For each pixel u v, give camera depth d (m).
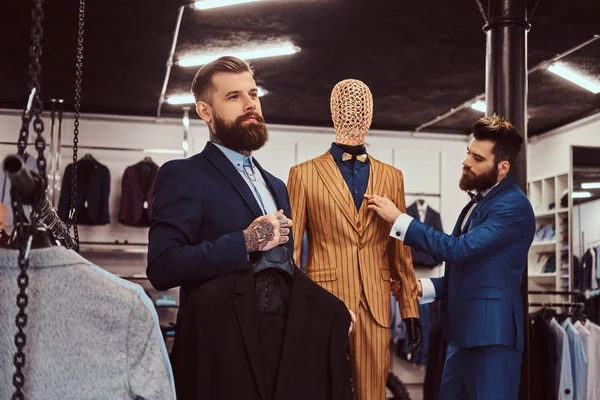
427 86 7.69
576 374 5.87
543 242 7.77
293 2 5.45
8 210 7.20
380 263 2.73
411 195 9.59
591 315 7.20
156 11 5.63
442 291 3.28
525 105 4.48
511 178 3.21
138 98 8.24
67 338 1.43
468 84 7.57
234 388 1.88
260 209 2.11
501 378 3.02
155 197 2.06
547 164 9.52
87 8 5.55
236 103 2.12
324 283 2.63
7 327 1.41
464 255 2.92
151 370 1.49
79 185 8.30
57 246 1.48
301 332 1.96
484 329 3.00
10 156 1.26
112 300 1.47
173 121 9.00
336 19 5.80
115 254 8.73
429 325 8.56
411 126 9.61
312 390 1.96
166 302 8.23
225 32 6.11
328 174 2.69
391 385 5.78
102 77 7.43
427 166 9.67
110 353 1.46
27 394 1.39
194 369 1.86
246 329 1.91
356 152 2.76
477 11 5.57
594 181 7.50
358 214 2.68
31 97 1.38
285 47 6.48
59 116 8.06
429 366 5.39
